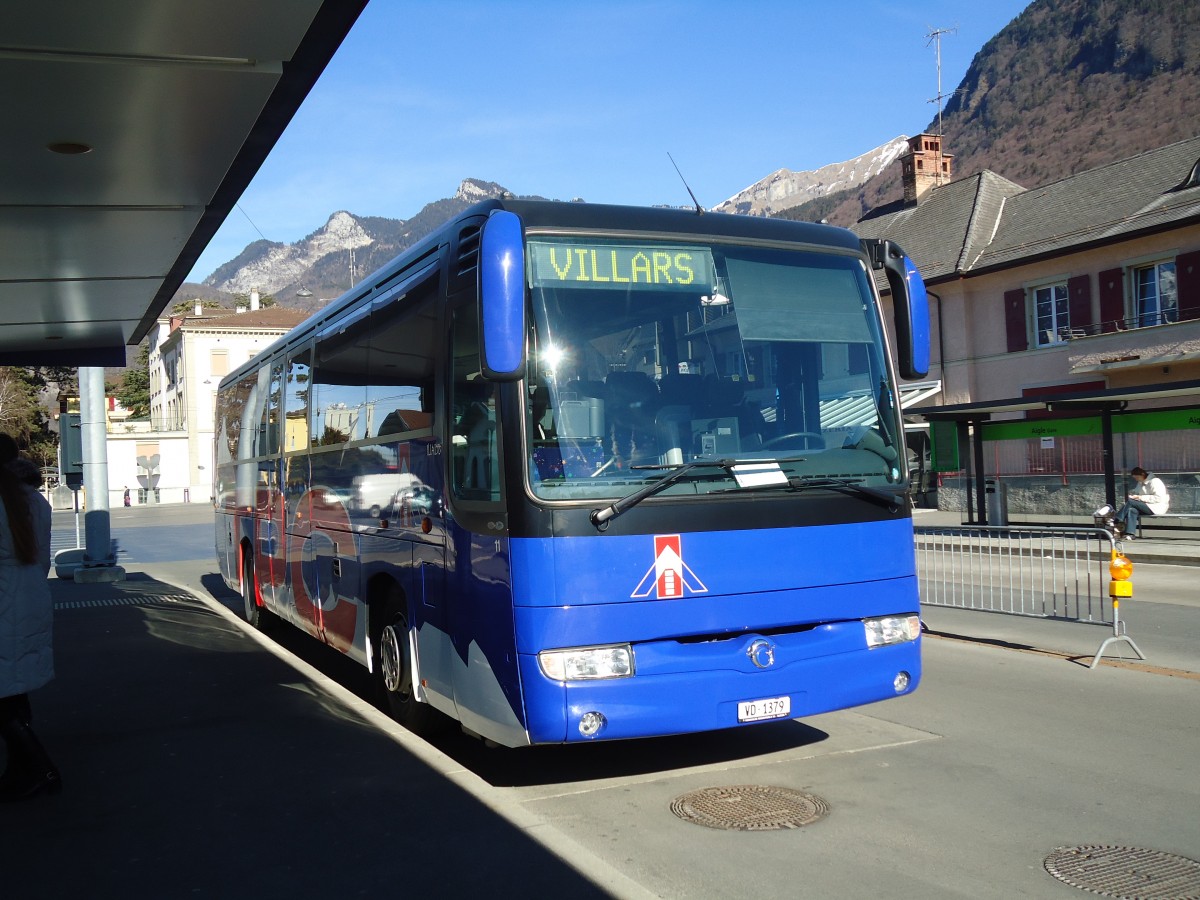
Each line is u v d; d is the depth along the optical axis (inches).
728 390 221.6
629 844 193.3
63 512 2527.1
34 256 363.3
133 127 258.2
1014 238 1305.4
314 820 199.6
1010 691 319.6
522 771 244.4
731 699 209.3
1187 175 1133.7
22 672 213.5
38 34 210.5
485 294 193.5
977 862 182.7
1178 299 1070.4
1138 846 189.9
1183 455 889.5
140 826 199.0
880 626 228.8
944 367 1357.0
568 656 198.5
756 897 169.0
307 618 378.3
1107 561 730.8
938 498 1262.3
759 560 214.2
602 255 217.5
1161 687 325.1
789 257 236.1
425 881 170.2
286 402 416.5
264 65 230.5
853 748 256.4
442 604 239.0
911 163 1663.4
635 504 205.3
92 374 720.3
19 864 181.3
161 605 570.3
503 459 205.3
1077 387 1180.5
